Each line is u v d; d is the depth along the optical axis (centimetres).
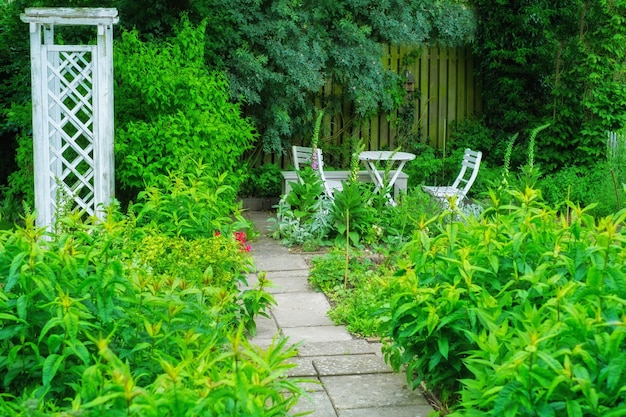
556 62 1223
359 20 1205
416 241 441
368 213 879
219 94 901
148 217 615
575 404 285
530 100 1259
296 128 1209
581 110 1202
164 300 348
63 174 791
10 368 323
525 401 291
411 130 1277
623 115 1186
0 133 1028
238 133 899
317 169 951
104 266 354
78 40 1016
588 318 318
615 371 286
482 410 331
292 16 1121
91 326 333
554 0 1227
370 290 649
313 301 670
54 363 306
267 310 643
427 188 1014
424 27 1213
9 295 338
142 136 812
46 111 771
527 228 421
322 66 1154
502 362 329
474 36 1266
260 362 275
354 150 1232
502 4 1226
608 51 1198
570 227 412
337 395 461
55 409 302
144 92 828
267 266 790
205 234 600
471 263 418
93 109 778
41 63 766
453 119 1309
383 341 511
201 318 372
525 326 324
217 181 651
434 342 423
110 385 256
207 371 299
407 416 432
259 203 1164
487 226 439
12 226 881
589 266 398
